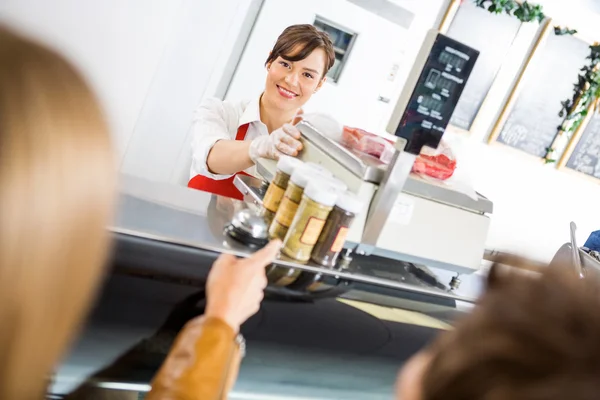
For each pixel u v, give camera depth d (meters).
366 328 1.20
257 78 3.60
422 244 1.43
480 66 4.30
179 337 0.89
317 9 3.60
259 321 1.08
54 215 0.42
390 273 1.41
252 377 1.12
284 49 2.66
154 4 3.16
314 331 1.14
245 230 1.21
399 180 1.28
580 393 0.37
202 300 1.03
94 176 0.45
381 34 3.83
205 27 3.37
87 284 0.50
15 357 0.46
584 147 4.88
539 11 4.18
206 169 2.32
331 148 1.43
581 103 4.64
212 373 0.84
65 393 0.98
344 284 1.26
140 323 0.99
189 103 3.49
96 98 0.46
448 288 1.48
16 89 0.40
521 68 4.41
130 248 1.02
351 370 1.21
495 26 4.18
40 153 0.40
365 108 3.99
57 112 0.41
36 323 0.45
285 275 1.17
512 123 4.57
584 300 0.44
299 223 1.20
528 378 0.39
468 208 1.50
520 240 5.08
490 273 0.53
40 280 0.43
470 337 0.44
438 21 4.01
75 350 0.95
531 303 0.44
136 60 3.24
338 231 1.23
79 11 3.08
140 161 3.51
